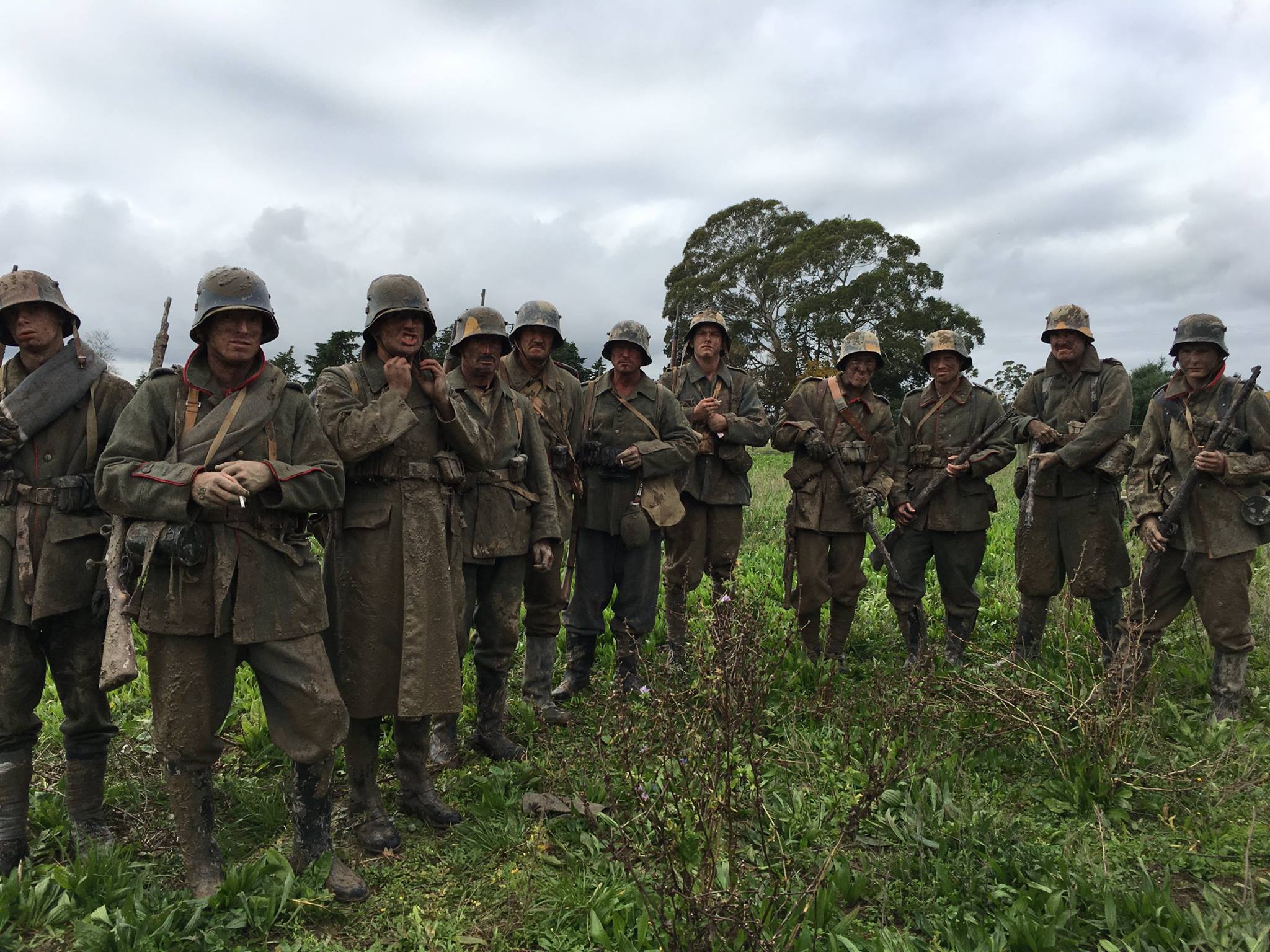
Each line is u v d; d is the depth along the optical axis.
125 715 4.88
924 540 5.80
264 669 3.05
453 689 3.52
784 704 4.86
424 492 3.53
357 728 3.52
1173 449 4.84
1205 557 4.64
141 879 3.07
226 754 4.37
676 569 5.62
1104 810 3.67
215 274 3.03
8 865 3.19
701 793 2.90
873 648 6.21
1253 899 2.83
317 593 3.17
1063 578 5.57
